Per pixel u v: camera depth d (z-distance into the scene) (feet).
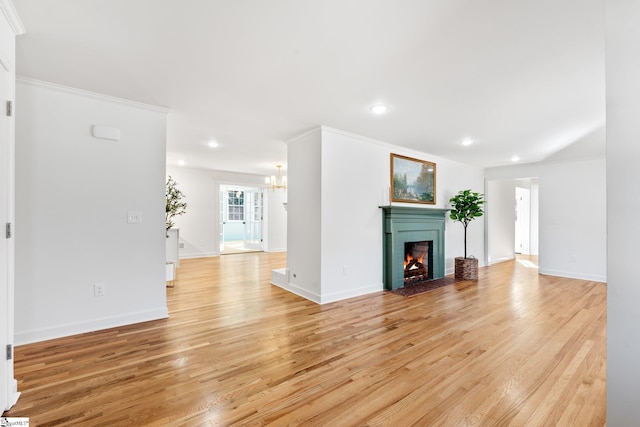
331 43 6.46
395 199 15.24
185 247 24.48
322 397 5.80
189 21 5.74
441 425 5.04
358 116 10.97
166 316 10.32
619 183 3.27
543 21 5.64
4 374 5.27
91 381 6.30
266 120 11.52
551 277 17.58
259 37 6.26
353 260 13.38
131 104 9.70
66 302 8.67
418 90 8.77
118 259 9.48
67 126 8.71
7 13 5.22
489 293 13.83
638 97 3.16
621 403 3.28
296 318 10.33
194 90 8.86
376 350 7.84
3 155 5.28
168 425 5.01
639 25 3.16
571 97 9.14
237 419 5.16
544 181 18.75
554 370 6.82
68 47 6.63
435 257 17.11
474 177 20.71
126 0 5.15
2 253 5.26
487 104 9.75
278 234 29.78
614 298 3.32
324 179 12.39
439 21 5.69
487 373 6.69
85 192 8.97
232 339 8.51
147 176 10.02
